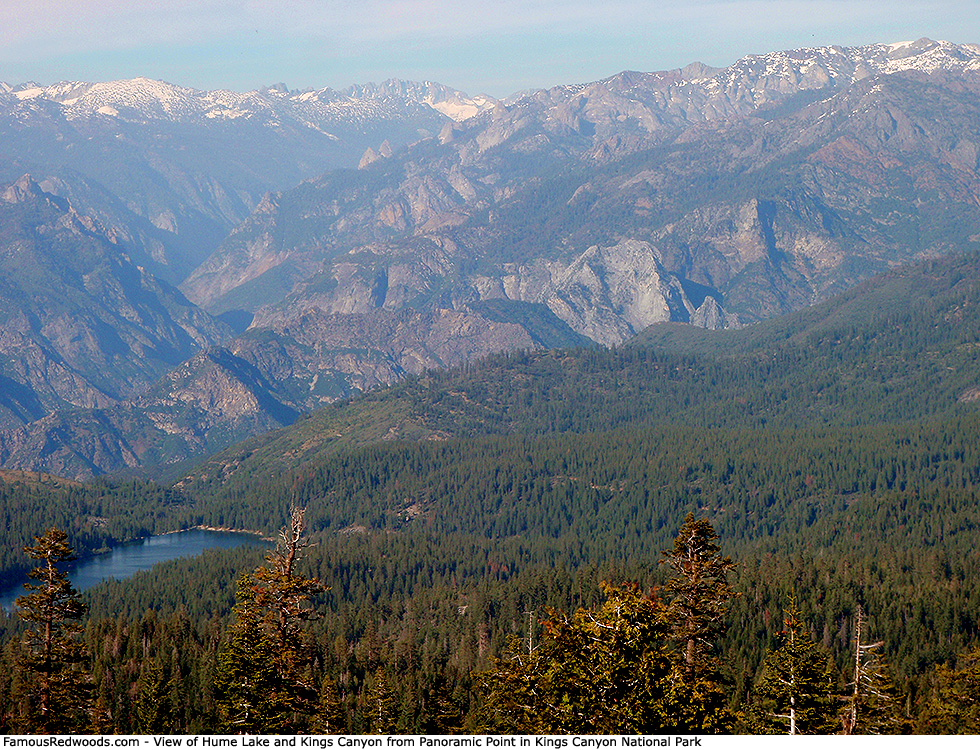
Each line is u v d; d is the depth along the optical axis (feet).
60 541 556.92
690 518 515.50
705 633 508.12
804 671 534.37
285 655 516.73
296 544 525.75
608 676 424.87
